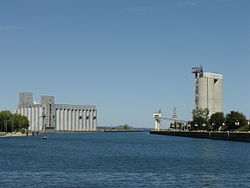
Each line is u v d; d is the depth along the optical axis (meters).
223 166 97.50
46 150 156.62
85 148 174.38
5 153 137.12
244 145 192.00
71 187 67.19
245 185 69.69
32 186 67.69
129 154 138.12
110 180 74.56
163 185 69.44
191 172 85.88
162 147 182.62
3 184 69.12
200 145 196.62
